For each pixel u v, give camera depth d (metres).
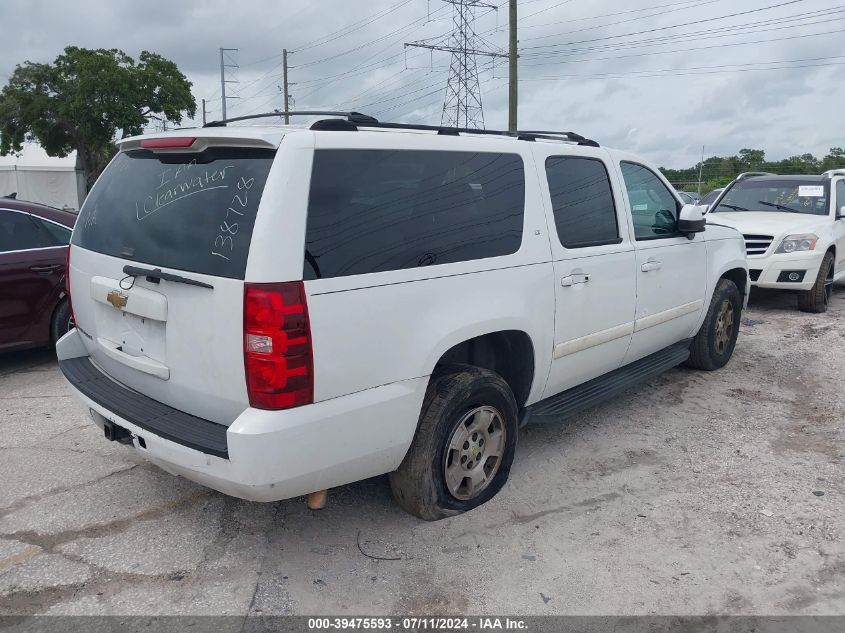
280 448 2.80
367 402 3.07
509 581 3.20
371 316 3.04
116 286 3.41
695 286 5.58
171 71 31.52
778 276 8.79
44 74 30.52
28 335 6.24
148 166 3.50
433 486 3.53
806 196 9.81
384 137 3.25
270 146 2.88
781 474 4.26
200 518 3.73
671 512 3.81
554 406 4.33
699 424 5.10
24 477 4.19
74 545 3.46
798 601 3.05
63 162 29.50
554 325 4.06
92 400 3.49
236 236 2.85
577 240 4.27
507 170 3.84
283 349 2.76
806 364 6.55
